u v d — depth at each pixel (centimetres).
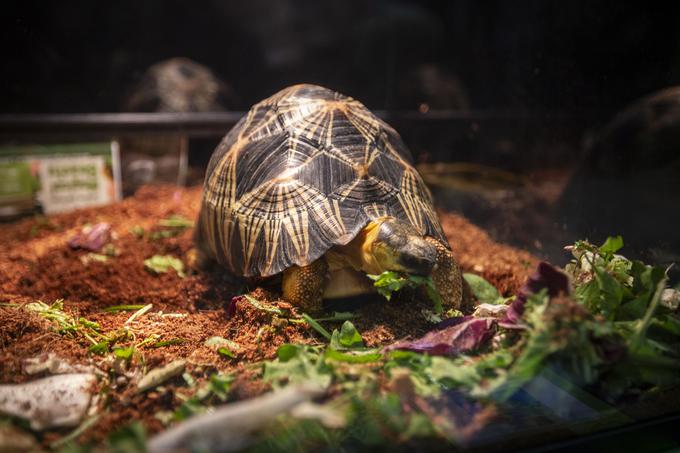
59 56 157
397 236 54
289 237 57
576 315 46
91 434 45
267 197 61
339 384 47
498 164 125
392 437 43
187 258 79
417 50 180
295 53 199
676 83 90
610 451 46
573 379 47
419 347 51
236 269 63
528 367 46
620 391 48
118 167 109
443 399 46
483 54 156
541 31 118
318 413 41
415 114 131
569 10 107
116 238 85
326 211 58
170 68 148
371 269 56
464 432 44
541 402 47
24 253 83
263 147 64
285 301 59
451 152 130
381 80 175
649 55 93
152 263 77
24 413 46
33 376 51
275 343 56
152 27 179
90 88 162
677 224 75
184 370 52
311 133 64
